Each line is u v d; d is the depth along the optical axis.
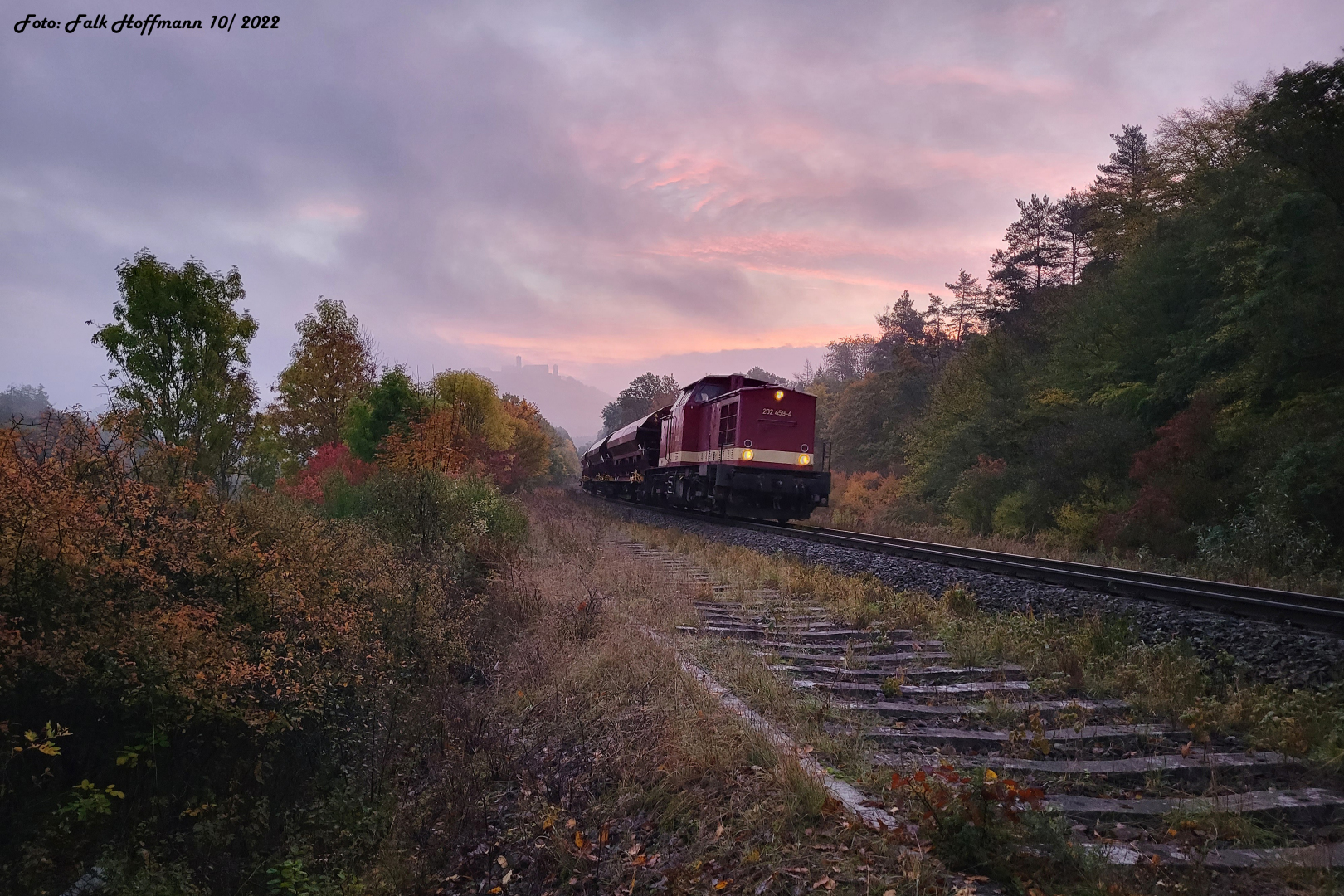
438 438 16.08
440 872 4.87
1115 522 19.14
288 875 4.71
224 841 4.93
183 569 5.98
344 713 6.30
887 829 3.99
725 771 4.91
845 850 3.88
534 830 4.94
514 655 8.37
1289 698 6.00
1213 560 14.41
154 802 4.96
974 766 4.98
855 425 57.53
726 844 4.15
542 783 5.42
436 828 5.23
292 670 5.82
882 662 7.74
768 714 5.89
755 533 17.98
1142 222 30.62
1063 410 26.86
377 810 5.45
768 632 8.89
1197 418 19.44
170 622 5.08
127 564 5.23
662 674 6.77
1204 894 3.50
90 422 6.32
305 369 23.64
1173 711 6.09
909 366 56.06
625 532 20.81
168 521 6.12
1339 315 16.53
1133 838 4.13
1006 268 49.53
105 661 4.88
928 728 5.89
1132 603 8.75
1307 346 17.08
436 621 7.85
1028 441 27.09
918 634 8.79
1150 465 19.98
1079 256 47.72
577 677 7.18
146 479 6.97
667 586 11.22
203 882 4.73
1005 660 7.73
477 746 6.11
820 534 16.91
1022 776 4.95
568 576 11.98
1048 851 3.80
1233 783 4.83
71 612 4.90
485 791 5.57
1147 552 17.09
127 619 5.10
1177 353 22.06
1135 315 25.81
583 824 4.87
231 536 6.25
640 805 4.90
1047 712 6.18
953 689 6.73
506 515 15.77
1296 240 17.41
